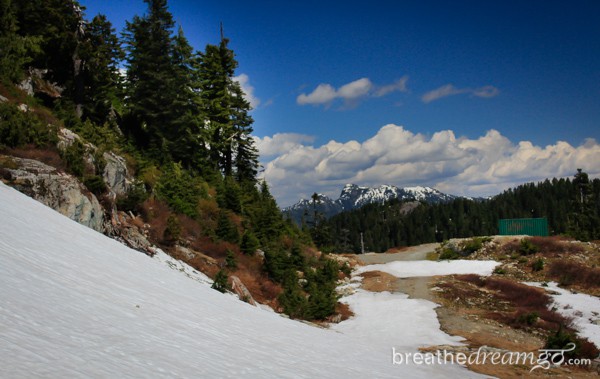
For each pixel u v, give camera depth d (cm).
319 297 2933
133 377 642
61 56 3756
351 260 5384
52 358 593
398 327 2683
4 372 495
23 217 1392
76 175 2309
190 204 3391
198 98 4809
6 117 2214
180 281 1805
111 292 1108
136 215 2777
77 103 3497
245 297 2444
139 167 3322
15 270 905
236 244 3388
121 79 4669
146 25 4394
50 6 3494
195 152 4688
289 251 4272
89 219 2112
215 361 902
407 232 15100
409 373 1516
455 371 1734
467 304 3247
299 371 1071
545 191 17275
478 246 5378
